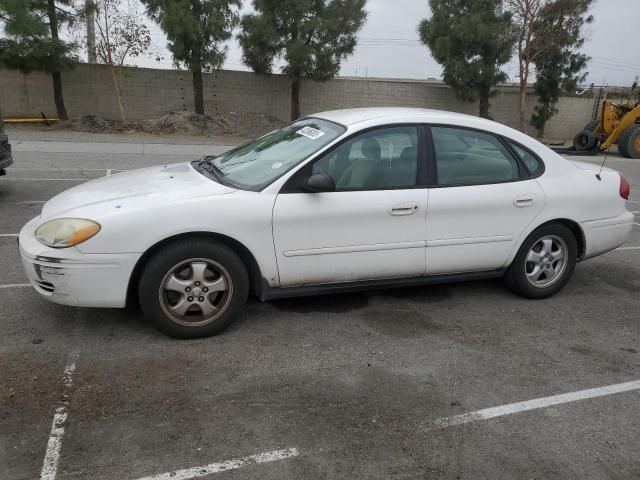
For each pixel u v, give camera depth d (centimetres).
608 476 279
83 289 370
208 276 395
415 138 443
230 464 275
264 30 2198
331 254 417
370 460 283
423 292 514
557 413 331
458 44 2498
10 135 1791
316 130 452
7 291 472
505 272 495
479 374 372
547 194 479
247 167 439
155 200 384
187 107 2489
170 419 308
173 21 2075
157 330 409
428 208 436
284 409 323
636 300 520
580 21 2619
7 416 303
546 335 436
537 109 2845
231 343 400
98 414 309
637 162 1797
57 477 260
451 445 297
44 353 372
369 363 380
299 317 448
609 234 517
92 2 2050
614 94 2891
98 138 1859
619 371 384
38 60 1992
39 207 785
